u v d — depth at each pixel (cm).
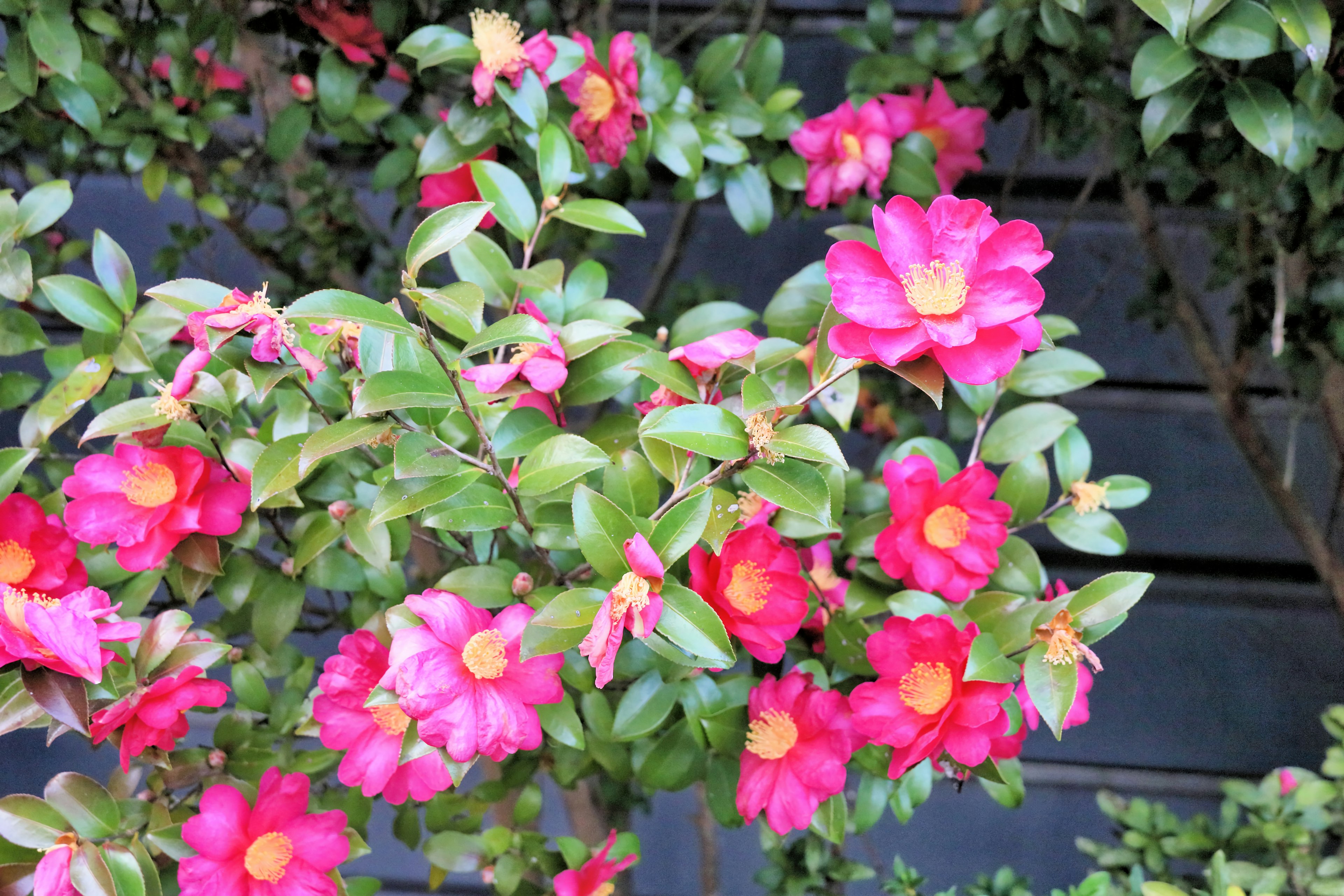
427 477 82
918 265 79
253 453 89
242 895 89
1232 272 113
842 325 80
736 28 138
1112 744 154
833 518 92
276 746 99
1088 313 146
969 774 89
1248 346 109
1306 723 150
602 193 106
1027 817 156
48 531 88
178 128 105
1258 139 92
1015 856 156
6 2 96
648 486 86
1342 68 94
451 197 102
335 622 102
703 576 85
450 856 99
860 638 93
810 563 94
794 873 106
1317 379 107
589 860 97
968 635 85
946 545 90
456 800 101
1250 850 110
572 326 86
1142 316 121
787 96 107
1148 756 153
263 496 83
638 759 95
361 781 87
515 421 87
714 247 149
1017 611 89
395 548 92
